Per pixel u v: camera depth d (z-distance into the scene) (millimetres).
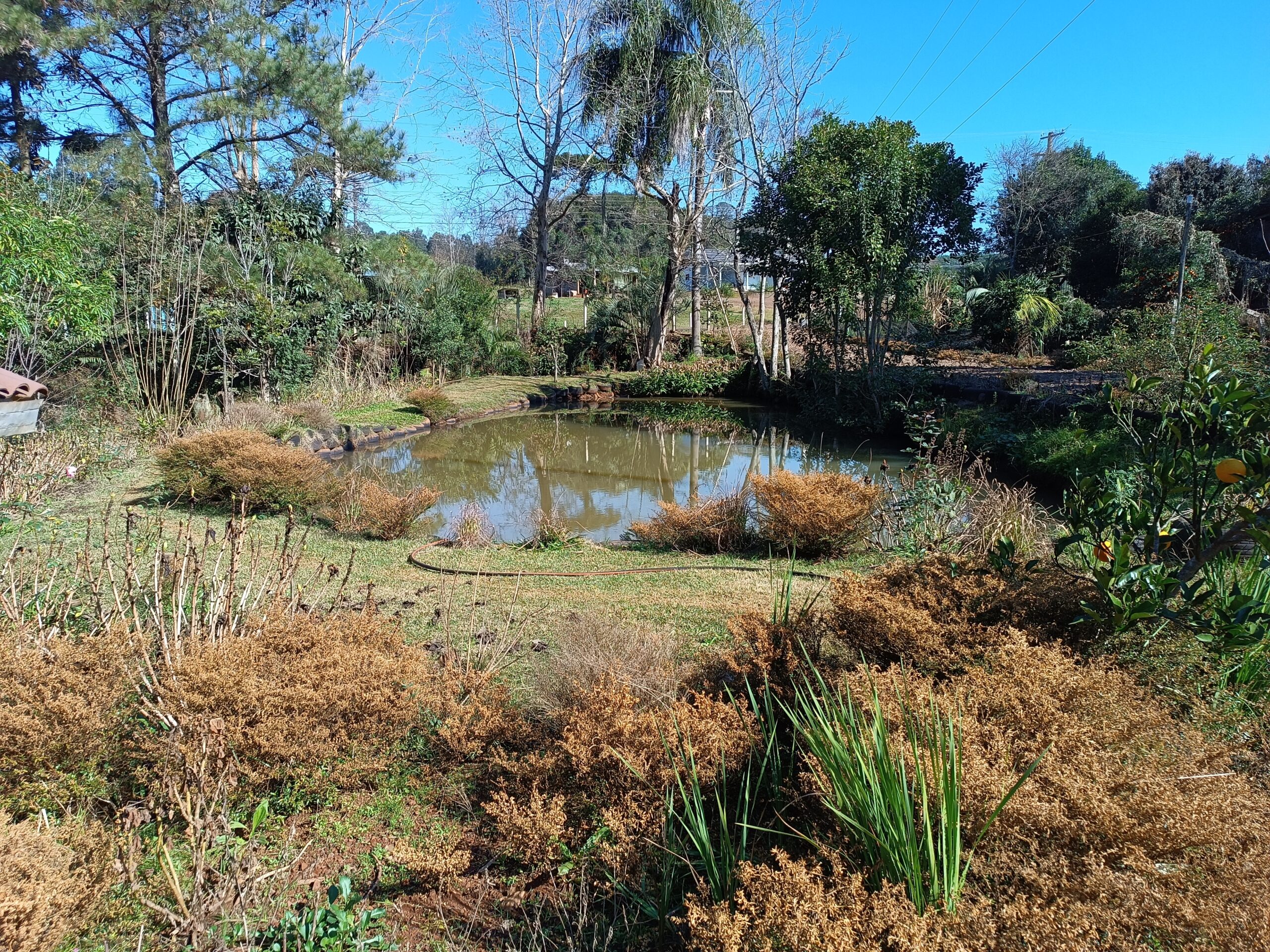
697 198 24375
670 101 23219
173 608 3490
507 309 30203
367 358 18172
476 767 3127
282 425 12250
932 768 2107
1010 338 22594
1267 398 2770
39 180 10641
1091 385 13227
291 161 16500
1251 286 18906
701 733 2750
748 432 16875
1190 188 24734
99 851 2320
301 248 14859
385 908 2432
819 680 2779
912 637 3061
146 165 12828
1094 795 1947
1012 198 28281
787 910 1837
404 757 3211
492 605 5191
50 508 7094
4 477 7004
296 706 2912
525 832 2559
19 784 2652
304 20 17078
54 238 8641
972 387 15391
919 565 3650
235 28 14117
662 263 27625
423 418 16266
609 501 10539
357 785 3045
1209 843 1881
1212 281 17281
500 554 6902
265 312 13297
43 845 2123
